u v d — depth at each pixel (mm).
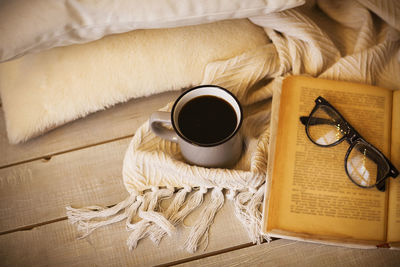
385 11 854
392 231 766
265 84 897
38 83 869
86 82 867
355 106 820
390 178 784
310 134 802
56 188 856
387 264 787
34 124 866
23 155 882
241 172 787
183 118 753
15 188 860
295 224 768
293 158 793
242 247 804
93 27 762
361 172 782
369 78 847
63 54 867
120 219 816
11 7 724
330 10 915
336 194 778
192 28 876
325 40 860
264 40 893
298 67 862
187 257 803
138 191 819
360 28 899
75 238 822
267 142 819
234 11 772
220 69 854
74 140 885
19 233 832
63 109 867
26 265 818
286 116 814
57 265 813
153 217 794
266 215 776
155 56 869
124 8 744
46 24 737
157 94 908
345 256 792
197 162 792
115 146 877
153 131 785
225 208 822
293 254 796
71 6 735
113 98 875
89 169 864
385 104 819
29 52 774
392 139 807
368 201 776
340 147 797
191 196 825
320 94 824
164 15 757
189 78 880
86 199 847
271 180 787
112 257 809
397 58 864
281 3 767
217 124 749
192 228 805
